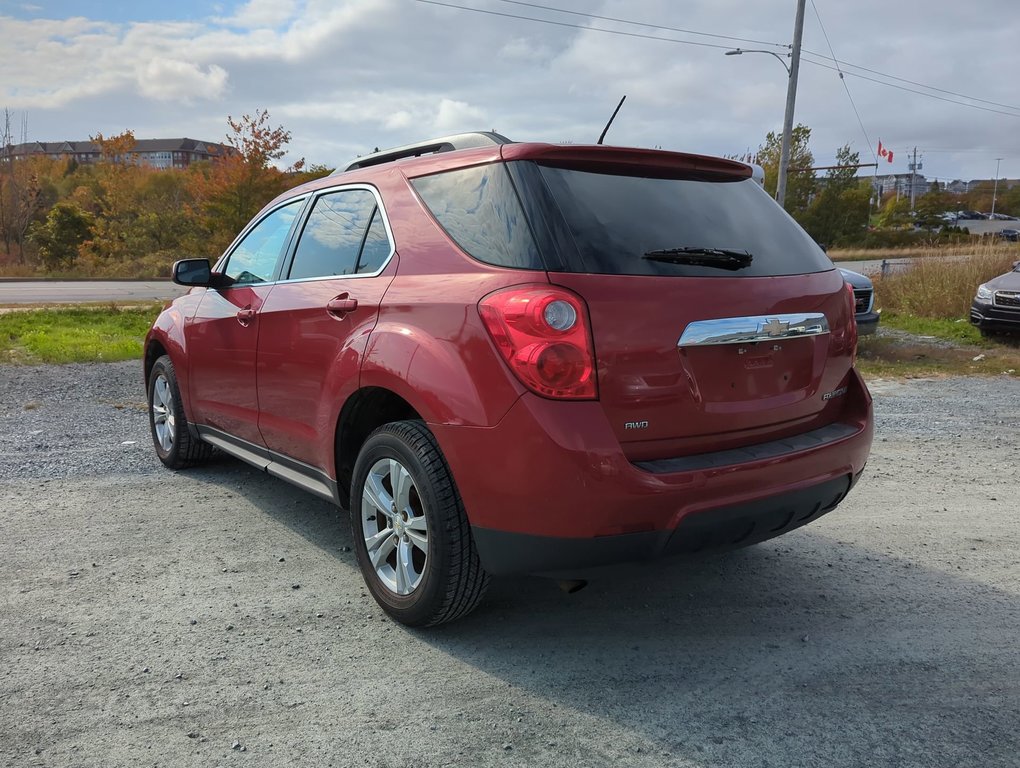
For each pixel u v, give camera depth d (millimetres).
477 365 2639
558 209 2688
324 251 3703
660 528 2584
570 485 2484
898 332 14555
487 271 2729
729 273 2863
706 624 3162
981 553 3977
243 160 31609
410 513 3002
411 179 3309
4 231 46000
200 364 4621
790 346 2990
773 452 2832
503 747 2322
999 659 2875
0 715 2453
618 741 2354
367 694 2609
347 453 3441
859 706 2553
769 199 3385
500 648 2939
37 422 6770
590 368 2508
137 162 50125
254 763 2234
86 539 3986
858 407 3277
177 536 4043
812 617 3232
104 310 16953
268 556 3791
